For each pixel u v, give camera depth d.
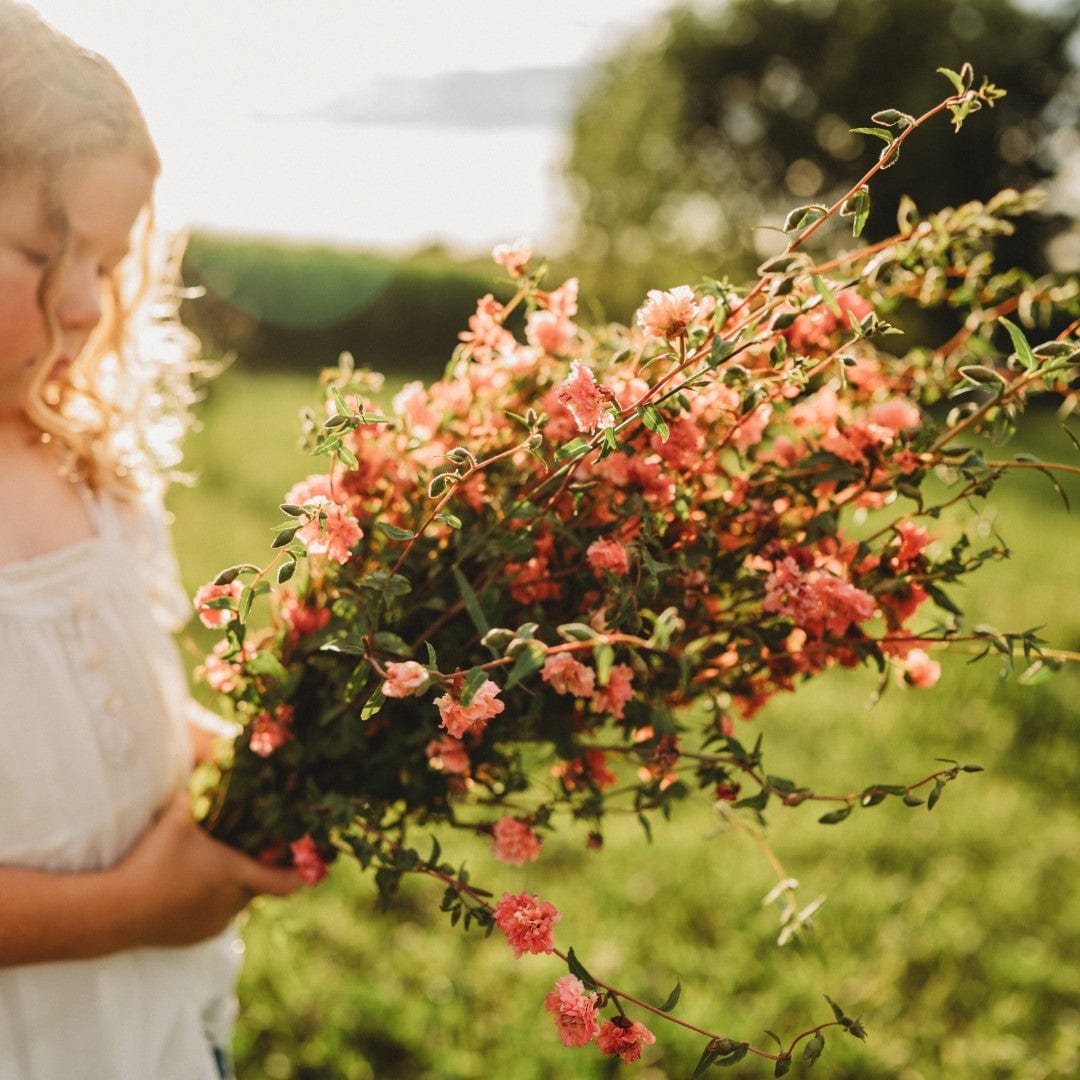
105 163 1.01
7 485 1.14
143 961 1.23
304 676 1.19
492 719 1.11
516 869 3.02
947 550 1.23
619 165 29.75
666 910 2.89
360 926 2.73
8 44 0.97
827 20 28.78
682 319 0.93
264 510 6.51
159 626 1.28
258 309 19.19
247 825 1.26
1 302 0.99
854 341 0.96
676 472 1.09
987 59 27.36
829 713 4.19
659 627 0.83
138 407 1.40
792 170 29.92
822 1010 2.53
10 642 1.08
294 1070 2.28
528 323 1.20
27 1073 1.11
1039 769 3.95
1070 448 12.52
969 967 2.79
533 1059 2.31
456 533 1.08
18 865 1.10
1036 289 1.23
